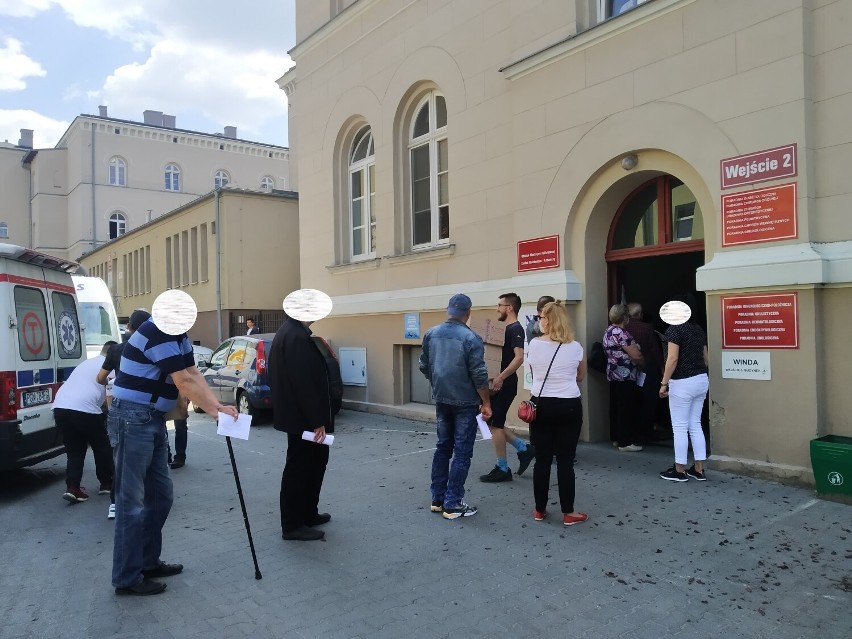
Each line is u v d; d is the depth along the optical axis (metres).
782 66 5.91
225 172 46.84
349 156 12.84
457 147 9.77
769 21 6.00
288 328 4.98
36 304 7.23
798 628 3.48
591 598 3.90
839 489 5.29
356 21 11.98
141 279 26.75
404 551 4.74
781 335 5.91
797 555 4.37
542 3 8.21
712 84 6.43
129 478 4.09
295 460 5.03
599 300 8.03
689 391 6.04
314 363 4.94
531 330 6.95
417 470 7.19
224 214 19.17
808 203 5.75
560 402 5.07
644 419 7.80
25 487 7.25
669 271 8.66
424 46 10.40
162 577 4.39
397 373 11.17
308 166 13.58
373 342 11.61
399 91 10.99
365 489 6.47
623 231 8.06
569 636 3.49
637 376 7.47
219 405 4.24
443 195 10.64
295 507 5.03
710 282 6.32
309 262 13.56
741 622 3.56
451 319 5.61
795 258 5.72
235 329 19.20
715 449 6.43
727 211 6.30
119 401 4.12
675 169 6.94
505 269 8.98
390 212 11.27
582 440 8.02
